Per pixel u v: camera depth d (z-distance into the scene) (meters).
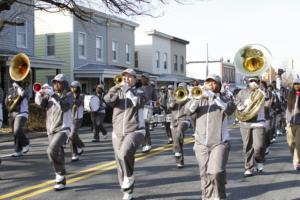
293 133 9.65
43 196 7.40
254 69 8.62
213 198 6.20
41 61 25.12
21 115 11.77
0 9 18.39
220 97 6.36
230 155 11.84
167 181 8.56
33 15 26.58
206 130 6.29
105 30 33.22
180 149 9.95
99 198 7.24
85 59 31.36
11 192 7.71
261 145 8.91
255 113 8.65
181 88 9.16
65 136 7.80
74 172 9.47
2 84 23.02
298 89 9.50
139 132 7.04
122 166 7.18
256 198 7.29
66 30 30.42
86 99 12.44
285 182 8.48
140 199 7.20
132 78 7.11
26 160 11.17
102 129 15.34
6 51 23.31
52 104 7.83
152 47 39.88
